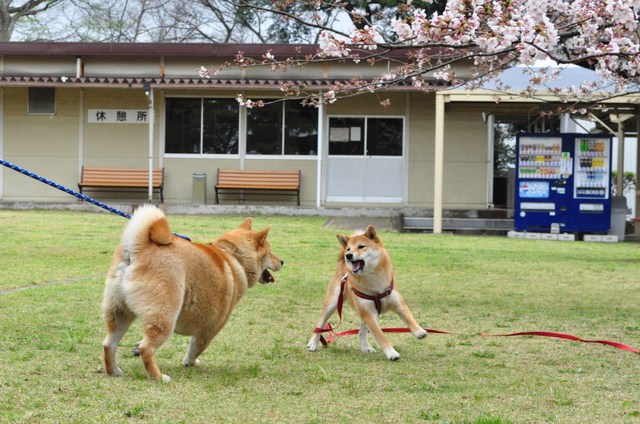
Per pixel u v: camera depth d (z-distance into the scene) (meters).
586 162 17.06
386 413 4.32
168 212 19.69
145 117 20.58
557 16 8.59
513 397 4.79
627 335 7.17
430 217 18.59
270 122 20.56
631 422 4.26
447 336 7.03
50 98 20.67
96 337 6.28
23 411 4.07
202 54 19.67
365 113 20.36
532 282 10.52
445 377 5.38
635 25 7.55
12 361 5.26
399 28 7.81
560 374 5.54
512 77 16.47
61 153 20.72
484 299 9.12
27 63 20.30
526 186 17.22
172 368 5.37
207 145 20.67
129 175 20.41
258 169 20.59
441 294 9.43
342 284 6.29
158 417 4.07
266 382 5.06
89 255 11.72
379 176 20.44
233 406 4.38
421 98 20.27
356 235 6.09
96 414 4.07
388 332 7.20
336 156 20.47
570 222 17.14
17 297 8.02
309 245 13.89
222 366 5.55
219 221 17.33
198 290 5.05
